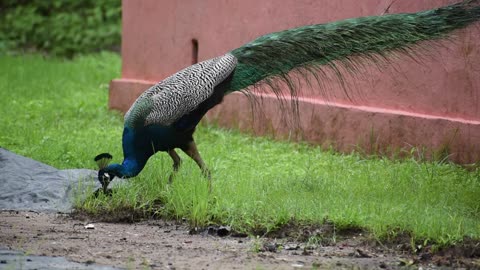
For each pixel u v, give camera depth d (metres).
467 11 14.30
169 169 14.83
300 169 15.95
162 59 23.17
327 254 11.20
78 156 17.06
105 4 38.53
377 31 14.39
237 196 13.36
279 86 16.53
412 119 16.89
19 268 10.09
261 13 20.09
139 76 24.05
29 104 23.52
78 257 10.77
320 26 14.64
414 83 17.06
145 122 13.93
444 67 16.52
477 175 15.27
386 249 11.45
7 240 11.61
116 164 13.88
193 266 10.43
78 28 37.53
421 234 11.59
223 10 21.16
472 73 16.03
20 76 29.33
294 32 14.65
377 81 17.77
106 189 13.77
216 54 21.45
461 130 16.05
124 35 24.56
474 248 11.15
